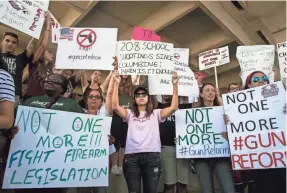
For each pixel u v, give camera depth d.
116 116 3.04
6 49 2.86
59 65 2.84
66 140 2.22
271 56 3.18
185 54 3.41
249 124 2.52
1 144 1.92
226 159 2.66
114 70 2.79
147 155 2.39
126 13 6.72
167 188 2.89
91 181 2.24
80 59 2.85
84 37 2.90
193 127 2.88
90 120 2.37
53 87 2.36
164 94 3.10
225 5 6.50
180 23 7.28
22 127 2.06
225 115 2.66
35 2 2.86
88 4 5.74
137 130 2.51
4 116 1.49
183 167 2.95
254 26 7.58
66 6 6.24
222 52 3.63
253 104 2.55
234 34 6.80
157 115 2.64
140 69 2.95
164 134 2.97
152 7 6.53
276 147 2.34
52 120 2.21
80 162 2.24
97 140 2.36
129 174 2.38
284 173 2.24
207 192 2.58
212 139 2.76
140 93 2.67
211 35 7.74
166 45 3.02
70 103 2.41
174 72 2.80
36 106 2.26
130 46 3.01
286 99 2.42
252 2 6.64
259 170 2.38
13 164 1.97
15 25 2.68
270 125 2.43
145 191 2.37
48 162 2.11
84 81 3.84
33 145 2.08
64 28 2.93
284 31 7.52
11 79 1.62
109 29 2.93
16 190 2.13
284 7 6.69
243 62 3.26
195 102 3.29
